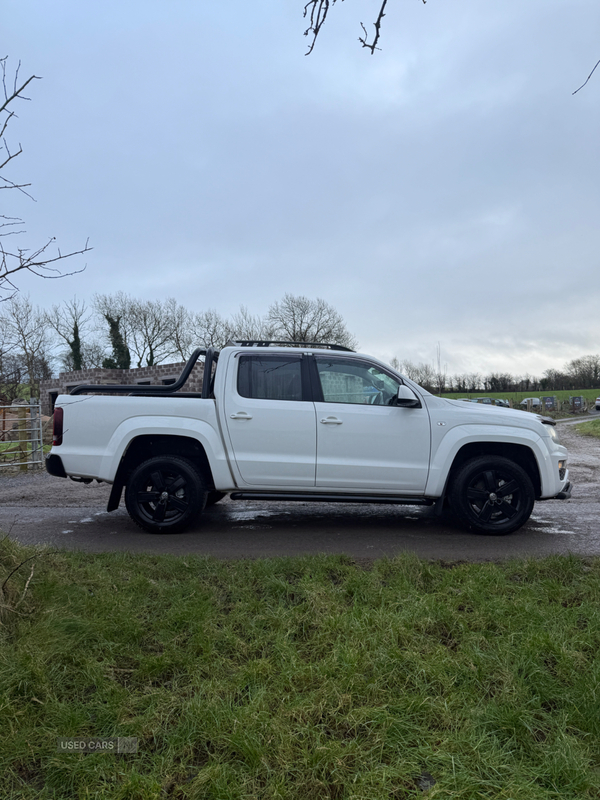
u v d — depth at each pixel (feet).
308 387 18.65
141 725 7.45
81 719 7.54
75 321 144.77
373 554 15.85
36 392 39.96
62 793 6.42
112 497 18.66
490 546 17.03
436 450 18.39
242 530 19.42
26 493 28.68
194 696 8.04
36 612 10.37
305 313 143.84
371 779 6.43
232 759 6.88
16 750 6.88
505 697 8.04
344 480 18.28
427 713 7.70
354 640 9.46
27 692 8.06
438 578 12.82
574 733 7.51
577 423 106.63
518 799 6.17
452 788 6.36
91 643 9.60
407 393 17.99
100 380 85.35
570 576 13.05
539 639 9.41
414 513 23.16
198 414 18.39
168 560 13.99
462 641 9.75
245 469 18.25
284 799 6.20
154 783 6.36
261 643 9.70
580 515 22.49
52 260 10.07
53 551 14.02
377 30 10.22
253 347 19.22
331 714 7.61
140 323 160.56
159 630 10.16
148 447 19.30
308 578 12.57
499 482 18.58
